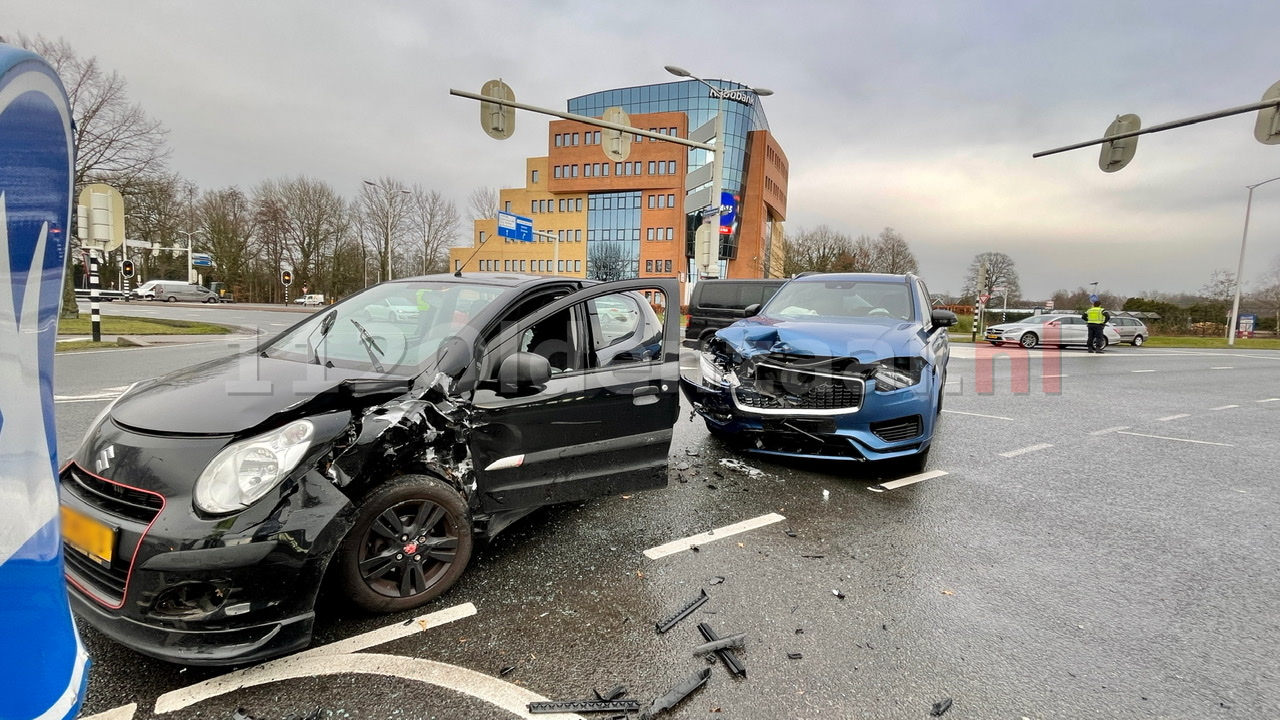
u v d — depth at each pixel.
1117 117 12.48
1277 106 10.38
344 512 2.19
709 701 2.05
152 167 21.58
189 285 45.25
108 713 1.88
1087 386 11.18
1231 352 23.66
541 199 66.31
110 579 1.98
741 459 5.18
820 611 2.71
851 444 4.50
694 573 3.04
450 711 1.96
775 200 70.94
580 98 63.88
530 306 3.22
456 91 11.28
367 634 2.36
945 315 5.82
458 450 2.70
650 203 61.50
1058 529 3.82
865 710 2.03
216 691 2.00
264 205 54.88
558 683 2.12
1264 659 2.42
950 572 3.16
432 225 59.62
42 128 1.01
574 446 3.16
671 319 3.64
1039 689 2.18
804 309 6.17
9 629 1.03
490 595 2.72
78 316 19.64
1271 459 5.75
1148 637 2.57
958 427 7.00
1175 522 4.00
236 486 1.99
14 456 1.03
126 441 2.14
